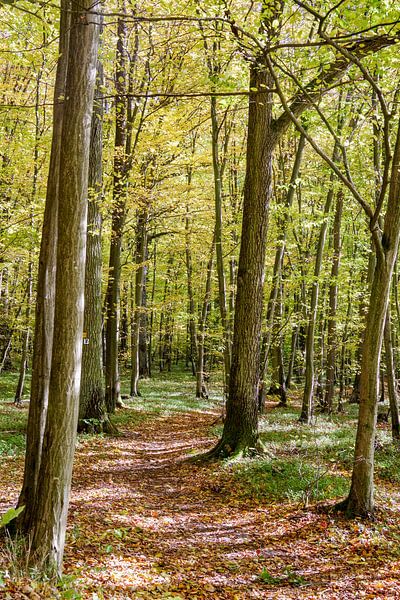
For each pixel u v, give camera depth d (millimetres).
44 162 14680
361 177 14430
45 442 4793
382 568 6012
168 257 31922
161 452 12500
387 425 17609
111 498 8352
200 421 17812
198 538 7039
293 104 10000
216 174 14594
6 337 22656
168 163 16938
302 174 19531
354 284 19734
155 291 33438
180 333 35094
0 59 13828
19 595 3885
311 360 17234
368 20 6348
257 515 7957
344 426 15992
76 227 4746
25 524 5047
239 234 19906
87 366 13648
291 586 5613
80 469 10086
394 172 7301
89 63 4770
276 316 21297
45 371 5395
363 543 6699
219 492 9023
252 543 6918
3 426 13172
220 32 6285
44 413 5363
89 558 5738
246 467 9859
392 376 13281
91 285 13648
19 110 12672
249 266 10766
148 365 34688
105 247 25359
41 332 5391
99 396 13844
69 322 4746
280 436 13664
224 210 20078
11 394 21781
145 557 6117
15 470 9391
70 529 6590
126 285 30562
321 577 5859
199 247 23219
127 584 5230
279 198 20375
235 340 10922
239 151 19203
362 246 18203
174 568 5922
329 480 9195
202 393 24750
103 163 15734
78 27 4738
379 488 9336
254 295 10781
